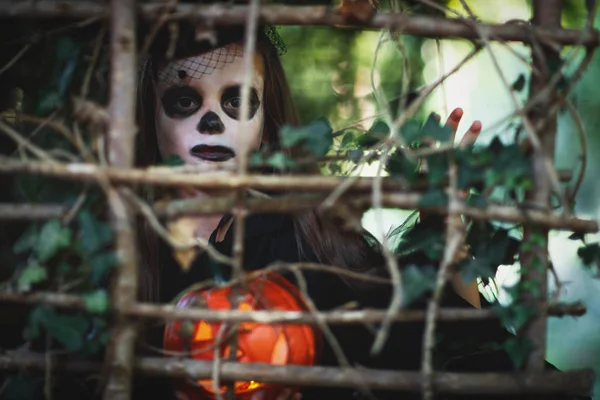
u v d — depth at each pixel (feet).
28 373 4.39
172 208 4.10
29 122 4.91
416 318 4.11
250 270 5.57
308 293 5.50
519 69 14.79
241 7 4.09
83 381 4.84
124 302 4.03
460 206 3.96
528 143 4.16
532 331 4.18
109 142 4.04
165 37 5.60
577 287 14.25
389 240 5.69
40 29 4.72
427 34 4.22
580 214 14.07
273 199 4.09
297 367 4.20
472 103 15.30
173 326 4.84
